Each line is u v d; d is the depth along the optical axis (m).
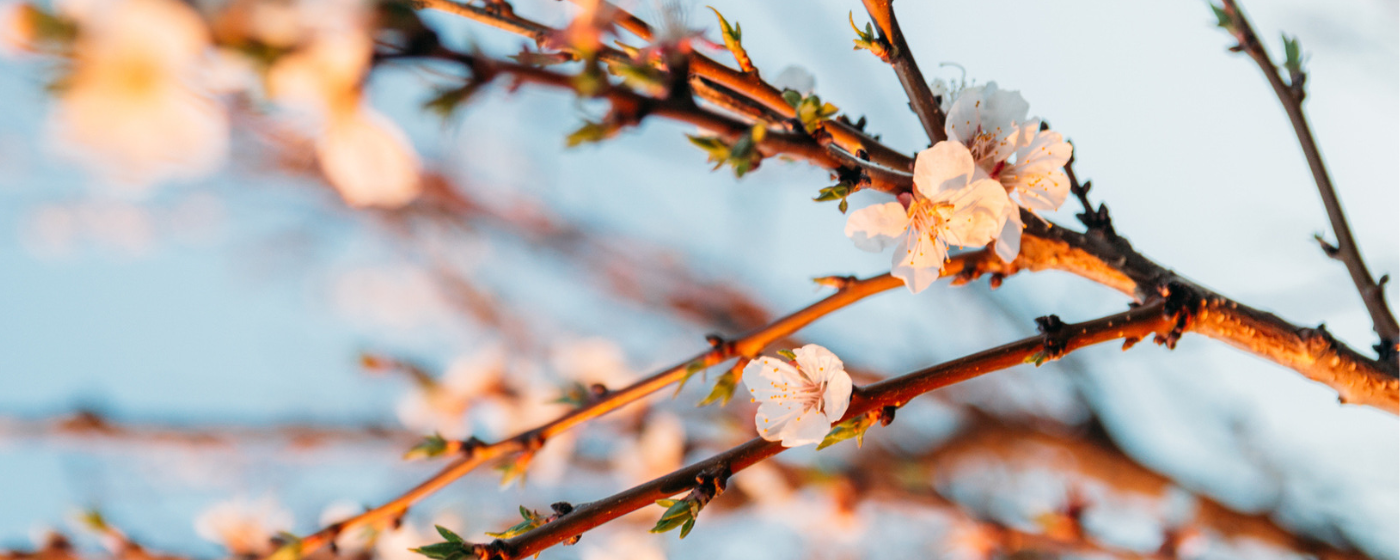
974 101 0.77
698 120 0.73
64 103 0.70
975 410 1.44
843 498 1.32
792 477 1.36
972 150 0.77
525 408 1.13
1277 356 0.78
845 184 0.75
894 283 0.81
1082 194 0.79
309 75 0.70
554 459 1.12
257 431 1.15
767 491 1.36
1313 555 1.12
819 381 0.76
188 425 1.10
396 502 0.82
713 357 0.81
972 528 1.27
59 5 0.69
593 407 0.82
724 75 0.76
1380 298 0.79
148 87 0.70
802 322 0.81
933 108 0.77
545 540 0.75
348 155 0.72
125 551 0.86
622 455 1.28
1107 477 1.33
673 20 0.73
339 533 0.82
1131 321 0.77
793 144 0.74
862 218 0.76
